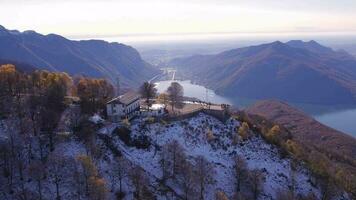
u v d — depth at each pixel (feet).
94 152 499.10
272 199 520.83
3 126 537.24
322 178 566.77
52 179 464.65
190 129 609.83
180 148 527.40
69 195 445.78
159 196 471.62
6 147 478.18
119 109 612.70
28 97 605.73
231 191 513.45
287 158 618.44
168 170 512.63
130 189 468.75
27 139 512.22
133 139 552.82
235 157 568.82
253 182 510.58
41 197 437.99
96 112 622.95
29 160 485.97
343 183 584.81
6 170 467.11
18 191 447.42
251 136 638.12
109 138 536.42
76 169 456.86
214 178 523.70
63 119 573.74
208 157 567.18
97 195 420.36
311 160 615.98
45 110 552.41
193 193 481.46
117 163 482.28
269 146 632.79
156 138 568.00
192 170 502.79
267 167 581.53
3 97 601.21
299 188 558.15
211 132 615.98
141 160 525.34
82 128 545.03
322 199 544.21
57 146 510.58
